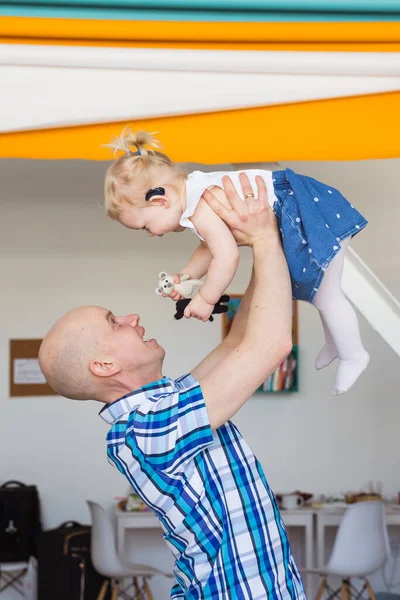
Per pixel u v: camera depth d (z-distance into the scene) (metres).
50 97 2.61
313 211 1.76
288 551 1.94
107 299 6.14
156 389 1.91
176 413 1.78
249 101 2.67
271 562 1.86
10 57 2.56
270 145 2.71
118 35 2.56
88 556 5.57
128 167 1.89
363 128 2.73
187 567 1.85
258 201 1.79
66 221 6.13
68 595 5.52
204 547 1.81
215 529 1.81
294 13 2.62
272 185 1.83
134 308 6.17
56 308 6.11
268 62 2.64
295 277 1.85
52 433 6.11
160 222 1.90
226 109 2.68
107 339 1.93
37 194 6.11
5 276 6.08
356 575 5.13
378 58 2.68
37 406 6.10
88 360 1.91
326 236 1.74
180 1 2.54
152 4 2.54
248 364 1.77
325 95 2.69
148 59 2.60
